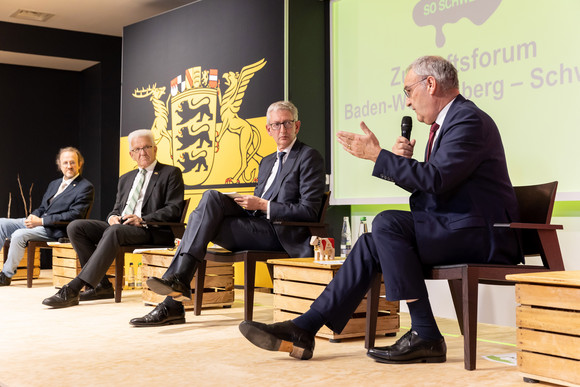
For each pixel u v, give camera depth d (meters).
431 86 2.50
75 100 8.52
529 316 2.11
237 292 5.20
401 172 2.34
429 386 2.07
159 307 3.41
